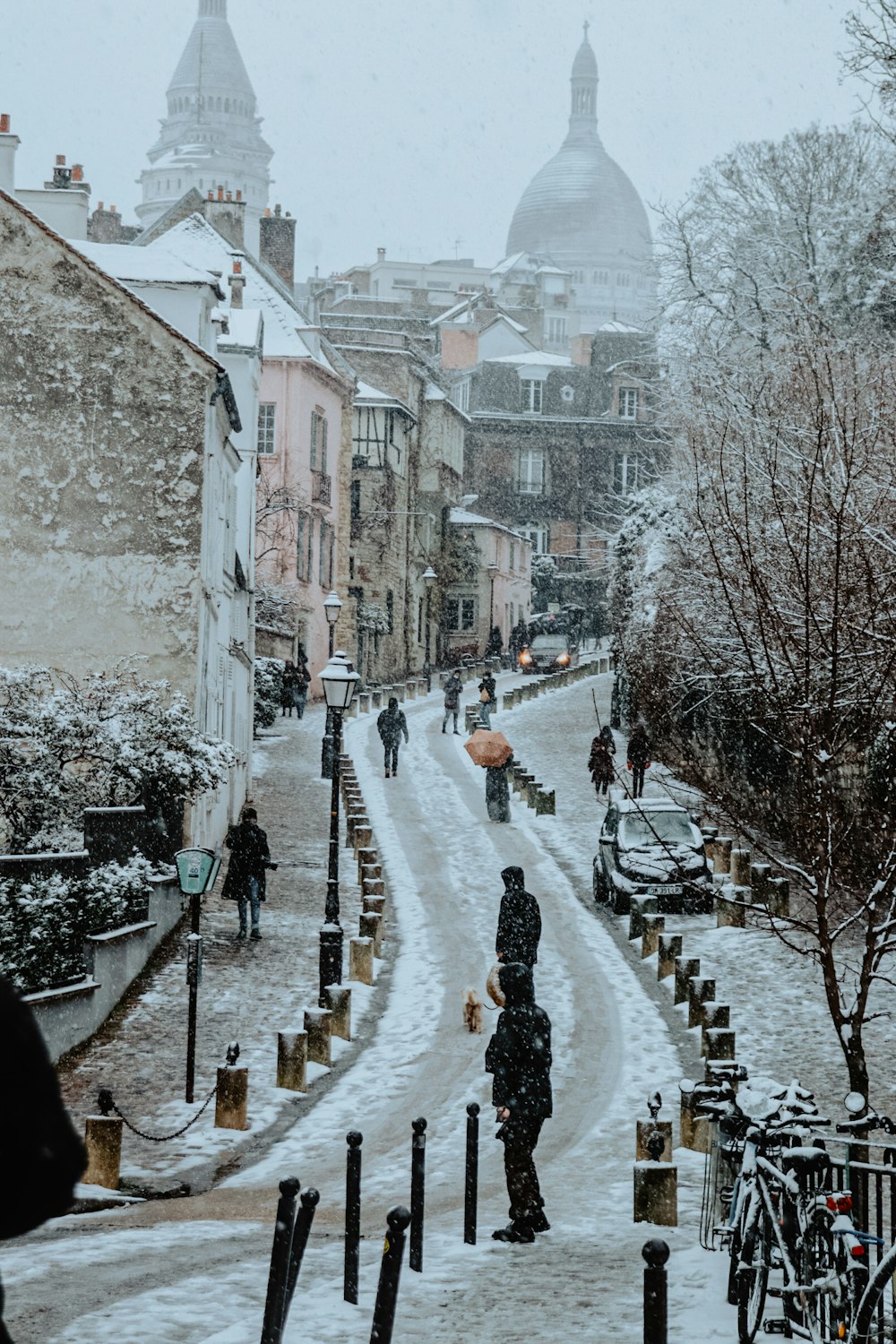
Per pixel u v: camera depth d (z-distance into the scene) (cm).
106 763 2264
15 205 2536
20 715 2220
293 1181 737
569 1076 1689
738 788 2377
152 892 2172
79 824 2219
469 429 9700
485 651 8444
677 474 3644
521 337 11119
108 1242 1068
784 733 1539
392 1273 659
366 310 11719
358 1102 1591
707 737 3238
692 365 3881
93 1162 1284
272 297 6119
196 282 2798
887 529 2034
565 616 8544
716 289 4134
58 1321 829
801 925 1227
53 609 2539
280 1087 1619
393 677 7288
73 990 1712
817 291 3809
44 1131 254
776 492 1847
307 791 3828
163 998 1959
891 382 2744
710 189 4247
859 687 1656
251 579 3622
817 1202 793
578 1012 1984
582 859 3097
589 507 9744
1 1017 256
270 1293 730
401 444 7400
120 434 2545
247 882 2334
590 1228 1127
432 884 2825
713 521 2330
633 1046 1820
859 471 1873
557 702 5759
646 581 4009
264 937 2359
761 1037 1839
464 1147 1430
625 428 9750
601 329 9994
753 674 1540
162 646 2544
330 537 6353
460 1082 1666
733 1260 870
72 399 2544
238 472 3656
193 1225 1142
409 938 2411
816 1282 761
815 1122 870
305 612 6059
